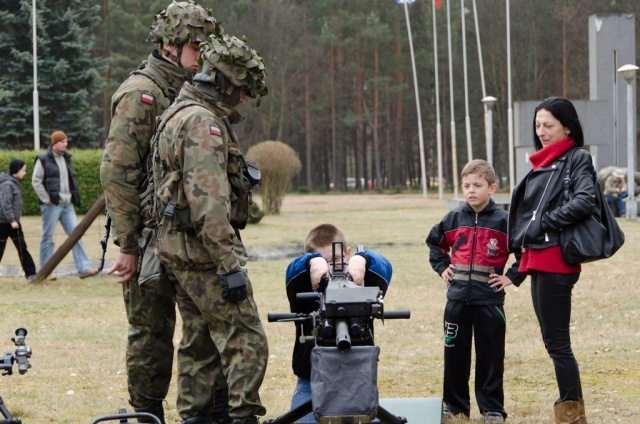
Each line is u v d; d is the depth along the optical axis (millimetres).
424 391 7172
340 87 77562
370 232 24625
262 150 34156
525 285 12961
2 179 14305
